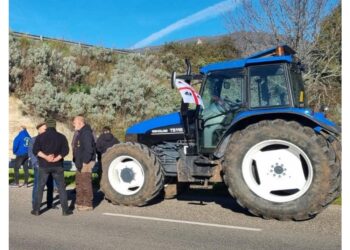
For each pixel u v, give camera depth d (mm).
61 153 7812
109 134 10438
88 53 26500
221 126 8055
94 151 8258
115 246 5652
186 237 6078
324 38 15789
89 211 8000
